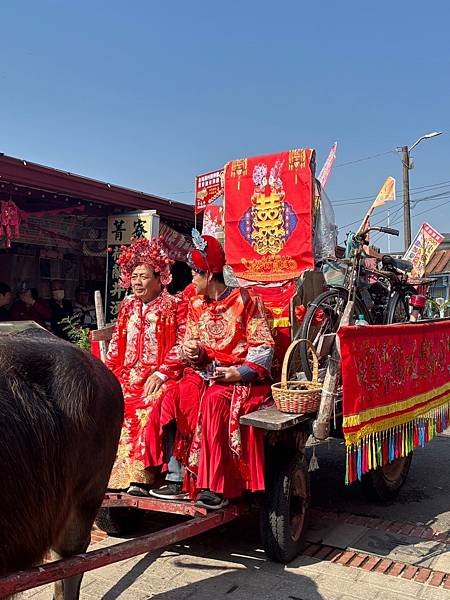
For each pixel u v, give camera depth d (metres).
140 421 4.26
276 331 5.01
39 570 2.59
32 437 2.56
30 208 8.62
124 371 4.63
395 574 4.09
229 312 4.32
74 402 2.79
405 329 4.97
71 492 2.86
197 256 4.29
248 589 3.85
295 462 4.26
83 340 7.80
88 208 8.97
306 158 5.69
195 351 4.21
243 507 4.09
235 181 6.05
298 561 4.28
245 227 5.98
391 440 4.73
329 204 5.91
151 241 4.70
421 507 5.55
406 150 22.47
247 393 4.11
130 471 4.14
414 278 7.30
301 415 3.99
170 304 4.57
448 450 7.78
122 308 4.76
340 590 3.85
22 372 2.70
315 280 5.37
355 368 4.12
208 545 4.54
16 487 2.46
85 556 2.83
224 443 3.92
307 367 4.81
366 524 5.06
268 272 5.86
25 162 7.18
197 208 7.47
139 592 3.81
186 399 4.13
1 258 9.24
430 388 5.48
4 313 8.78
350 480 4.03
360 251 5.76
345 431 3.99
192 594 3.78
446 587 3.91
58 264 9.98
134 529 4.80
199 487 3.87
